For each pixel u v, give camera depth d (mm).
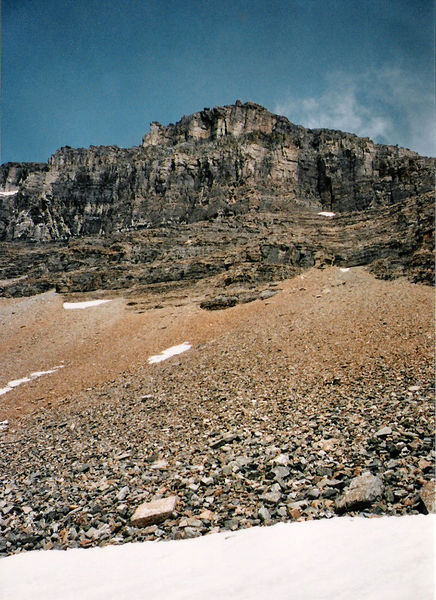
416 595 2982
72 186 121438
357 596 3295
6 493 12305
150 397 22750
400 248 62750
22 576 6047
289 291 56062
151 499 10086
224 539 6504
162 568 5465
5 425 23594
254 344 32250
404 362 20062
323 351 26609
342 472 9438
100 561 6387
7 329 54812
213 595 4039
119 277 71125
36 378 36750
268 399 18109
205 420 16734
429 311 35906
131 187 114938
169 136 136125
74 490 11773
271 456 11484
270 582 4129
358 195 106875
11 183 160000
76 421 21172
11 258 95188
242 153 112875
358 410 14164
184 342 41094
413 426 11477
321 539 5402
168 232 87375
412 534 4594
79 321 56250
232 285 61531
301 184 113688
